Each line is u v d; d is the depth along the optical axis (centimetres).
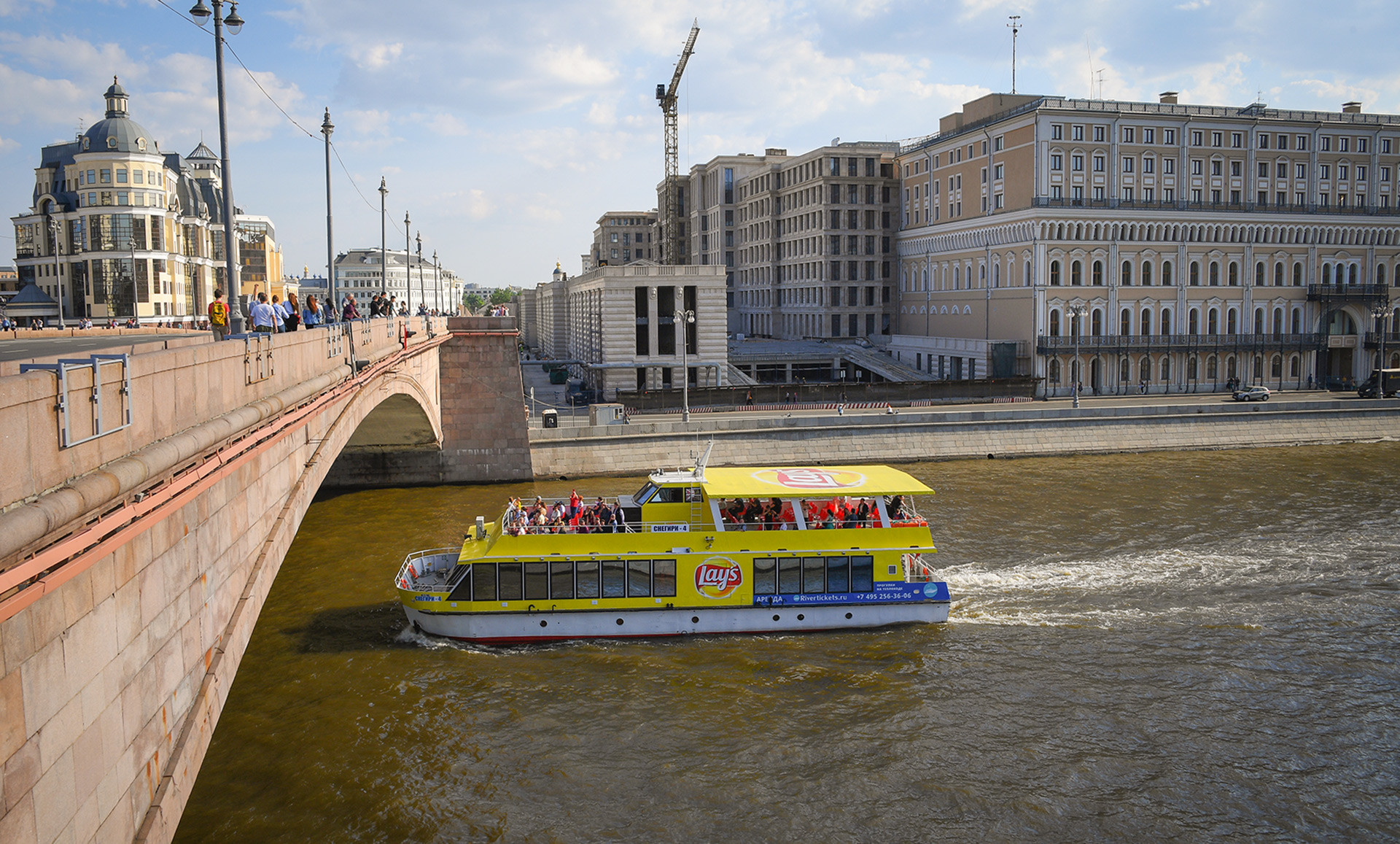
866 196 11775
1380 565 3691
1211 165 9188
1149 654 2888
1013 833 2055
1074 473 5725
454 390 5584
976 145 9850
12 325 6612
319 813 2094
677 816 2105
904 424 6294
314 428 2342
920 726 2480
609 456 5831
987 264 9650
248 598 1650
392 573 3672
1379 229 9612
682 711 2566
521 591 2989
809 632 3080
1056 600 3325
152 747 1227
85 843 1034
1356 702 2595
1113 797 2180
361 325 3030
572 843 2011
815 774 2269
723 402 7312
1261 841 2033
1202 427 6756
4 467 880
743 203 14275
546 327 16375
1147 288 9025
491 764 2303
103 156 10375
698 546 3030
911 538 3092
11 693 882
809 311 12144
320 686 2700
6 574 840
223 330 2144
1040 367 8756
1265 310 9362
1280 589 3425
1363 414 7050
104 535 1058
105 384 1102
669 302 9331
